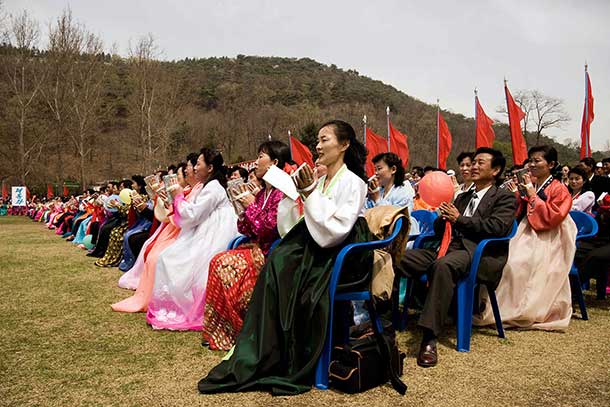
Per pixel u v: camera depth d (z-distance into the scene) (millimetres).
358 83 85000
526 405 2598
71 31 32438
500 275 3791
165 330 4047
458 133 45312
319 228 2852
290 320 2863
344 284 2924
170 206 4949
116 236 7301
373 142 9766
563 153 31688
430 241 4316
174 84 37281
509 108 7672
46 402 2625
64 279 6223
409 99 79125
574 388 2824
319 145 3244
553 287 4109
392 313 4102
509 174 5980
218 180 4824
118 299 5121
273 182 3252
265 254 3715
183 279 4258
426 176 3881
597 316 4543
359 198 2990
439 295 3287
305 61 106312
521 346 3621
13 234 13023
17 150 32062
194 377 2988
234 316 3559
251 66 97000
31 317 4398
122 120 44875
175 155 44594
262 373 2836
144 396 2701
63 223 12734
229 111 55219
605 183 6418
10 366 3168
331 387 2850
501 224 3703
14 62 31969
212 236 4445
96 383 2889
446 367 3174
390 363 2811
